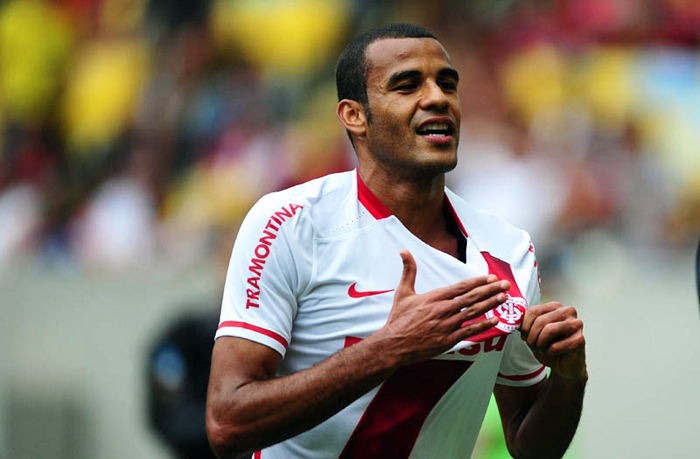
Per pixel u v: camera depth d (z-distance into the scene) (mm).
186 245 27734
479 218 11117
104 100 32094
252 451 9938
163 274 23375
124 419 22688
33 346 23516
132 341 22797
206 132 30312
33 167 32188
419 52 10320
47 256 29344
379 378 9523
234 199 28469
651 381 20422
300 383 9609
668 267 23750
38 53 33406
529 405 11641
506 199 26250
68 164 31719
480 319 10336
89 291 23141
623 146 27453
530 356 11359
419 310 9477
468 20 29719
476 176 26859
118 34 32969
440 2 29953
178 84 31344
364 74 10477
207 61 31547
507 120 28203
